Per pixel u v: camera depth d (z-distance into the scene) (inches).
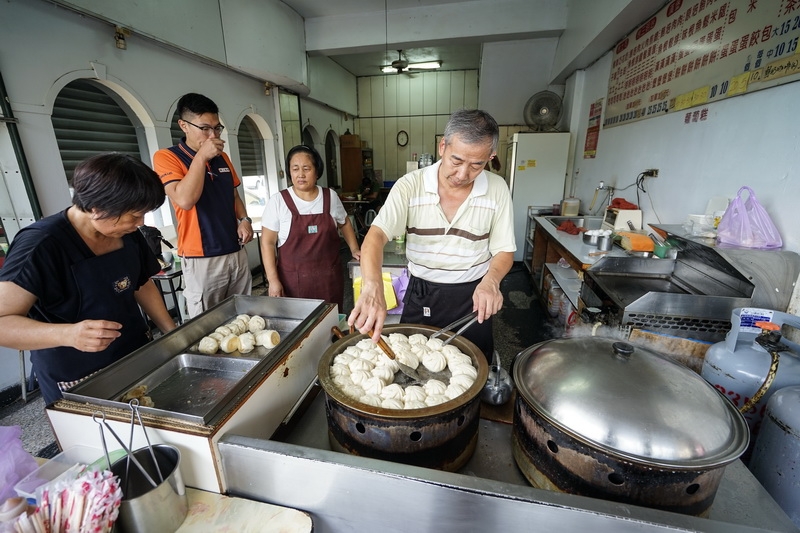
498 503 23.0
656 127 111.0
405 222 51.3
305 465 25.6
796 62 62.1
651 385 25.4
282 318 52.6
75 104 101.0
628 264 83.0
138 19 106.0
